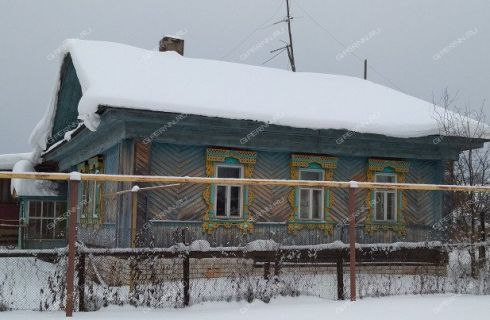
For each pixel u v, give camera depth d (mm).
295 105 14352
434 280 10234
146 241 11867
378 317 7723
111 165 13914
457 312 8188
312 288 9672
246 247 8719
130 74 13594
